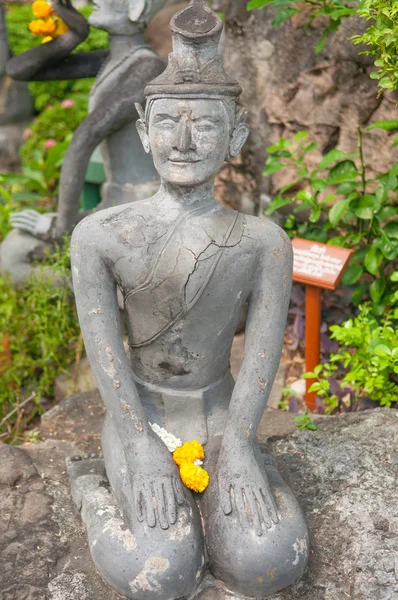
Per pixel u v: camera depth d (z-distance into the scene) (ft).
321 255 11.22
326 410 11.37
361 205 11.33
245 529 7.48
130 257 7.82
